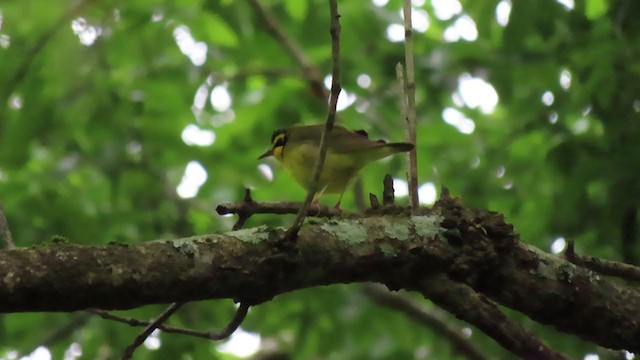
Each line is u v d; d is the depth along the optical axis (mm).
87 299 4215
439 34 15367
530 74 12594
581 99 10859
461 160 14156
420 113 14336
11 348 13008
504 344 5113
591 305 5488
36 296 4082
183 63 14547
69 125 13609
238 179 14953
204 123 15969
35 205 13453
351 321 13977
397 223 5266
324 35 14883
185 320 12617
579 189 10375
